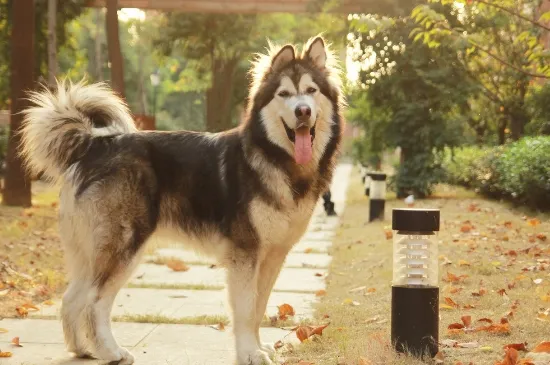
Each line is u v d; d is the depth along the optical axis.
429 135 19.36
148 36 31.05
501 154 17.16
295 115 5.27
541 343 5.05
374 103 20.20
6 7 19.19
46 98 5.86
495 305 6.91
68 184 5.66
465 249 10.16
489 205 16.50
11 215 14.08
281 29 28.78
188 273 9.79
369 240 12.19
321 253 11.58
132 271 5.49
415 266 5.22
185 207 5.64
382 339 5.53
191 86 42.66
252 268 5.39
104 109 5.92
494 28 18.58
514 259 9.25
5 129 25.72
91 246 5.50
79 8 19.09
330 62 5.85
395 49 19.28
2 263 9.14
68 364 5.42
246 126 5.55
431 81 19.11
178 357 5.62
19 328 6.50
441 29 8.39
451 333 5.80
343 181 33.34
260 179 5.35
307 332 5.97
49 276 8.66
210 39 26.56
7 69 21.22
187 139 5.78
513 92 20.39
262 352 5.36
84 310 5.40
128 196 5.48
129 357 5.38
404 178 19.69
